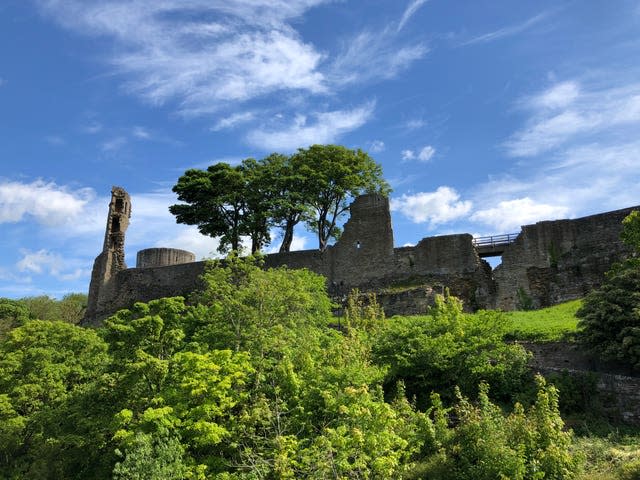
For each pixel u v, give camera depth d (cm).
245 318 2539
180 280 5384
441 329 2711
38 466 2194
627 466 1770
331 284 4641
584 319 2556
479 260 4250
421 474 1912
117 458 2077
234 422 1906
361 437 1641
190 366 1956
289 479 1678
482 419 1898
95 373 2548
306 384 2045
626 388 2252
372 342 2703
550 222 3966
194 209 5503
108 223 6062
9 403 2380
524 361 2555
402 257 4459
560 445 1831
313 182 5247
